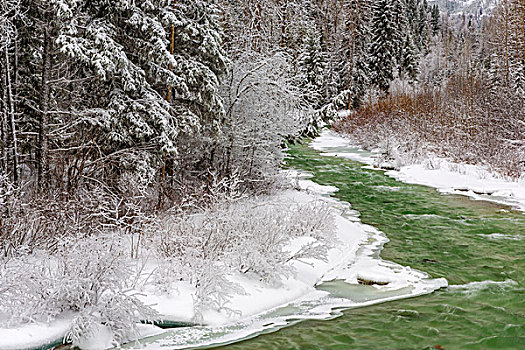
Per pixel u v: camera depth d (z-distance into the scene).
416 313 6.15
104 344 4.99
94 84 10.38
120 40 10.46
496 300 6.66
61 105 11.28
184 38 11.20
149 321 5.59
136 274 6.36
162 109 10.04
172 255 6.93
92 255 5.80
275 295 6.68
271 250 7.31
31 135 10.81
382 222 12.05
